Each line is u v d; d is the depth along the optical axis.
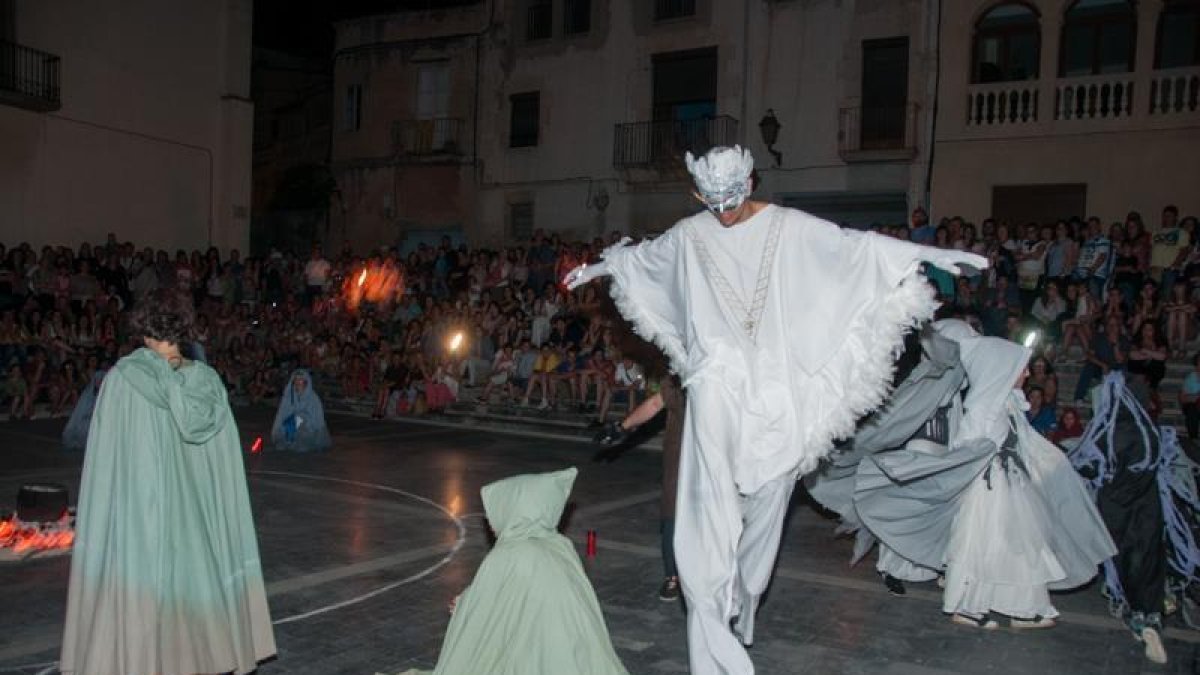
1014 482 6.20
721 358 4.36
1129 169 18.73
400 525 8.95
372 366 19.67
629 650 5.68
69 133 21.80
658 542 8.55
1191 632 6.24
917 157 20.61
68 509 8.52
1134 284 15.24
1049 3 19.25
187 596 4.16
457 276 21.27
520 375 17.92
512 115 26.20
